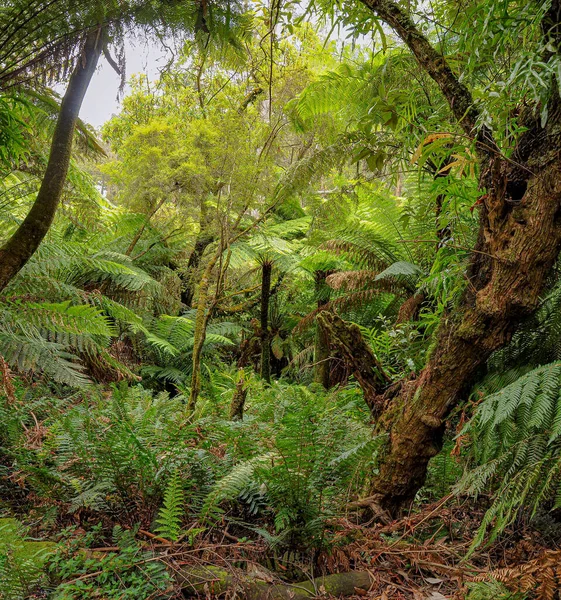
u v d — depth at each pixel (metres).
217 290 3.30
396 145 2.71
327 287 6.42
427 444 2.01
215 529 1.94
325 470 1.94
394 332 3.27
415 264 4.59
